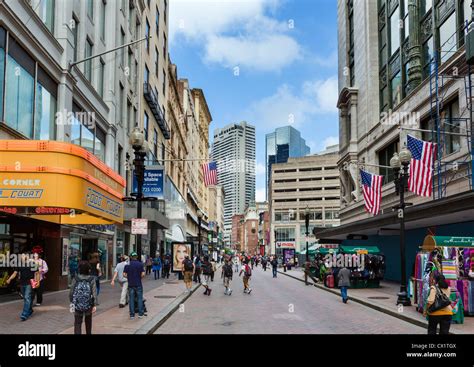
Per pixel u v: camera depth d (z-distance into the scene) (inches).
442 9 1010.7
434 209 741.9
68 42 782.5
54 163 525.0
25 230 713.6
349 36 1775.3
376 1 1493.6
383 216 969.5
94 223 778.8
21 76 625.3
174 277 1368.1
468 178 796.0
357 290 948.6
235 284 1214.3
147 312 554.9
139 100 1449.3
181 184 2669.8
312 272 1330.0
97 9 991.6
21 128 628.4
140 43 1462.8
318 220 4192.9
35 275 479.2
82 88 876.6
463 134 823.1
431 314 366.9
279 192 4345.5
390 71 1359.5
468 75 762.8
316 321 533.3
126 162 1254.3
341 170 1775.3
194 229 3484.3
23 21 623.5
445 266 553.9
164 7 2052.2
